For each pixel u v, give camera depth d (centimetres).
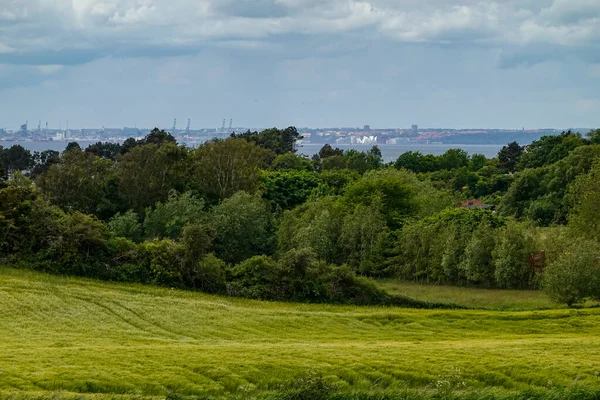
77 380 4359
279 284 9775
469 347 5703
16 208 10194
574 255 9169
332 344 6131
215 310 8244
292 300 9638
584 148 17462
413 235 11919
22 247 9925
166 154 14900
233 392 4372
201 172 15550
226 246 12800
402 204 14362
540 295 10044
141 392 4225
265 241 13400
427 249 11669
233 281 9900
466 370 4794
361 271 12238
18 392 4006
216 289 9738
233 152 15812
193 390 4303
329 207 13975
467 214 12644
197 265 9844
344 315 8325
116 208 14212
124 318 7588
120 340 6350
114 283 9512
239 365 4828
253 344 6131
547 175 17825
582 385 4391
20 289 8344
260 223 13350
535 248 10725
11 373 4431
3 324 6869
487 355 5259
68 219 10212
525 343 5988
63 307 7794
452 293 10375
